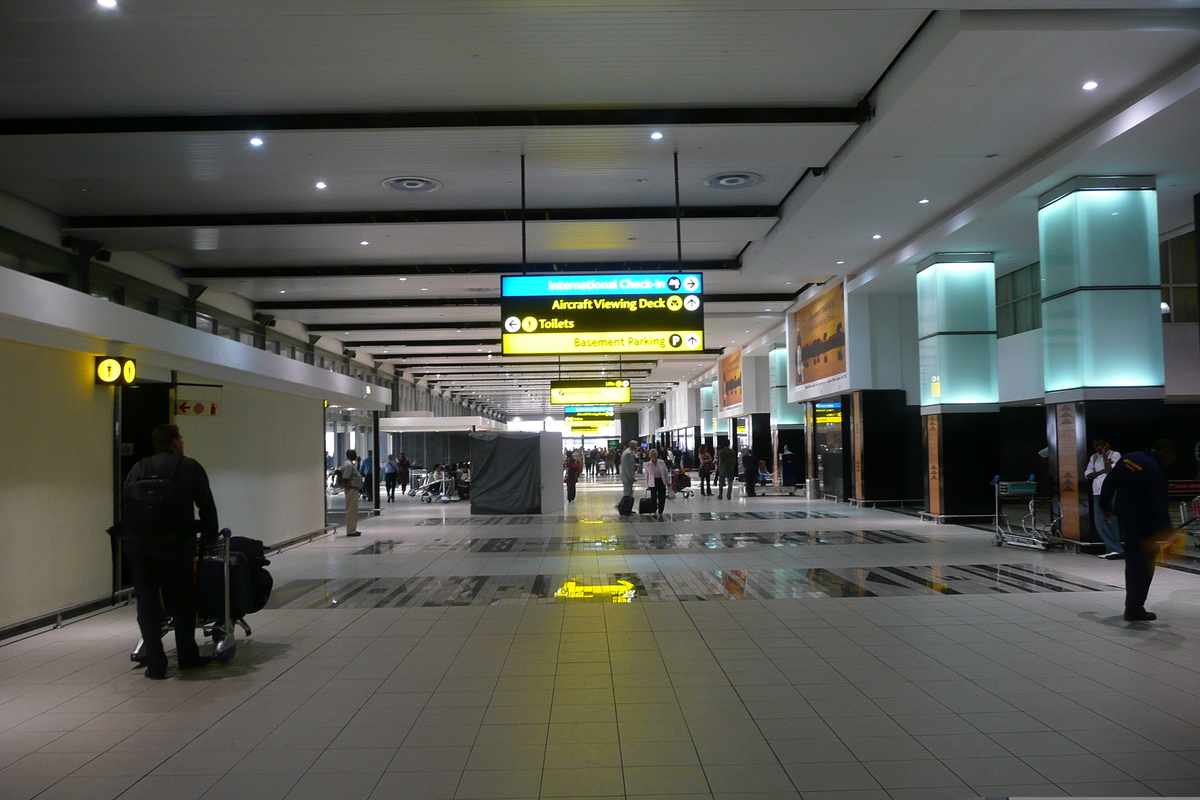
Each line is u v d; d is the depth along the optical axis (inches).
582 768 154.2
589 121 355.6
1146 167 389.7
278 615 306.3
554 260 655.1
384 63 305.7
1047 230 431.2
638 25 282.4
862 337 743.1
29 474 285.0
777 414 1132.5
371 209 491.8
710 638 256.4
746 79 332.5
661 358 1249.4
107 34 277.4
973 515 597.0
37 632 284.2
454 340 1043.9
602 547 499.2
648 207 507.2
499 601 326.0
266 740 172.7
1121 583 338.0
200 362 390.9
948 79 308.5
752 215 522.6
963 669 216.1
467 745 167.6
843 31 297.0
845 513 710.5
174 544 224.5
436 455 1598.2
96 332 300.5
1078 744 161.3
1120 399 407.2
